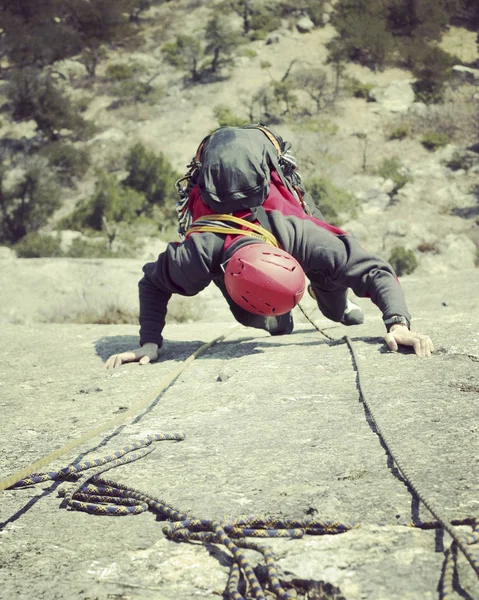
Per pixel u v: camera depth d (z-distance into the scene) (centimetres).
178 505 237
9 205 4322
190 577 196
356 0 7069
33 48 6806
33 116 5500
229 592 184
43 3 7506
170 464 274
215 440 297
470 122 5469
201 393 373
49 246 3738
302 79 5956
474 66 6575
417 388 334
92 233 4088
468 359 373
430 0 7012
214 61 6312
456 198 4516
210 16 7419
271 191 429
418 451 262
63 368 472
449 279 1002
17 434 332
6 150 5216
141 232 4066
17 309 1364
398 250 3653
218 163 412
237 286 400
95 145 5356
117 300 1312
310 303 1049
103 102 6088
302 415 317
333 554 194
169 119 5684
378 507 221
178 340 593
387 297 413
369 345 419
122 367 454
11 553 215
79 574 200
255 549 200
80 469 270
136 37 7175
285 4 7200
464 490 227
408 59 6356
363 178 4700
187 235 432
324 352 418
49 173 4812
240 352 459
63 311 1318
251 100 5772
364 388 341
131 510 235
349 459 261
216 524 209
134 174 4559
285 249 415
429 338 395
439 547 194
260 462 268
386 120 5519
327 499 229
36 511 245
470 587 175
